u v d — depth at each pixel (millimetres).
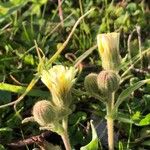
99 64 202
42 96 181
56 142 175
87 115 183
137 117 169
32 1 222
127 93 145
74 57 202
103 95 143
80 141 170
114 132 175
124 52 211
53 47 211
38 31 221
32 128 176
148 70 198
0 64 197
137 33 220
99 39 148
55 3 239
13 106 182
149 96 180
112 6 228
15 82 192
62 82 139
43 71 140
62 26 219
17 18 223
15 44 210
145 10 238
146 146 170
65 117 142
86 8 229
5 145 169
